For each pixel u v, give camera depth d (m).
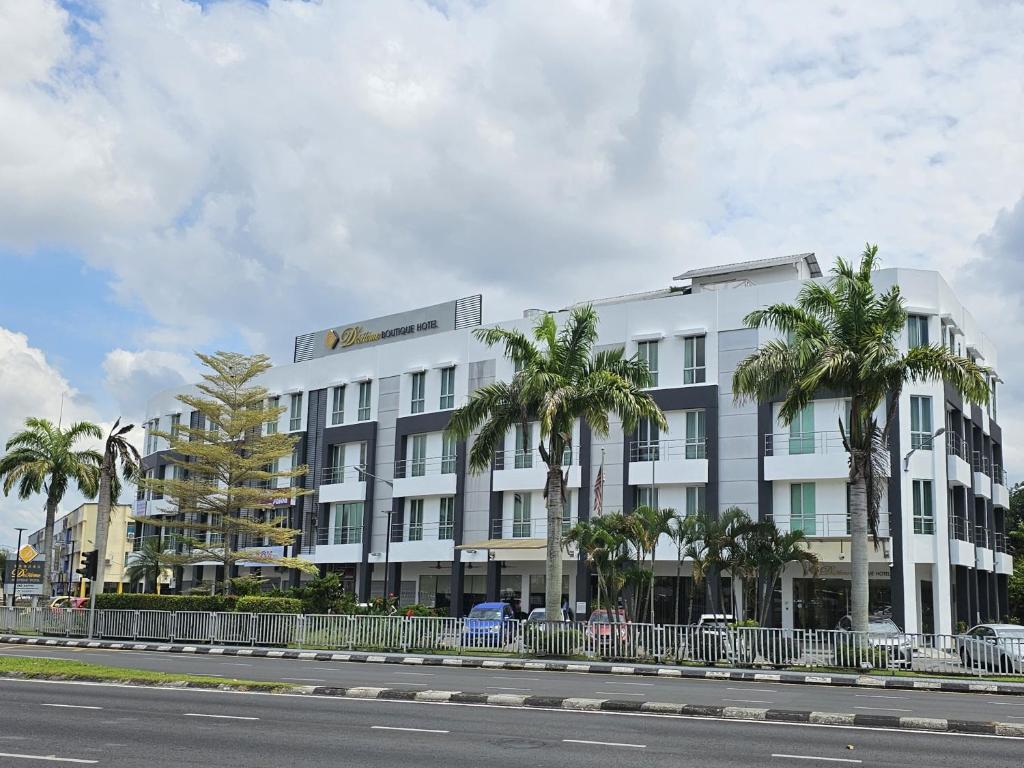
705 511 44.44
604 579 39.81
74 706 14.88
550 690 19.44
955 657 25.62
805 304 28.80
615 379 30.02
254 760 10.47
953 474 42.88
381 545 57.41
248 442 53.50
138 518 60.88
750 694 19.70
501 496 52.34
